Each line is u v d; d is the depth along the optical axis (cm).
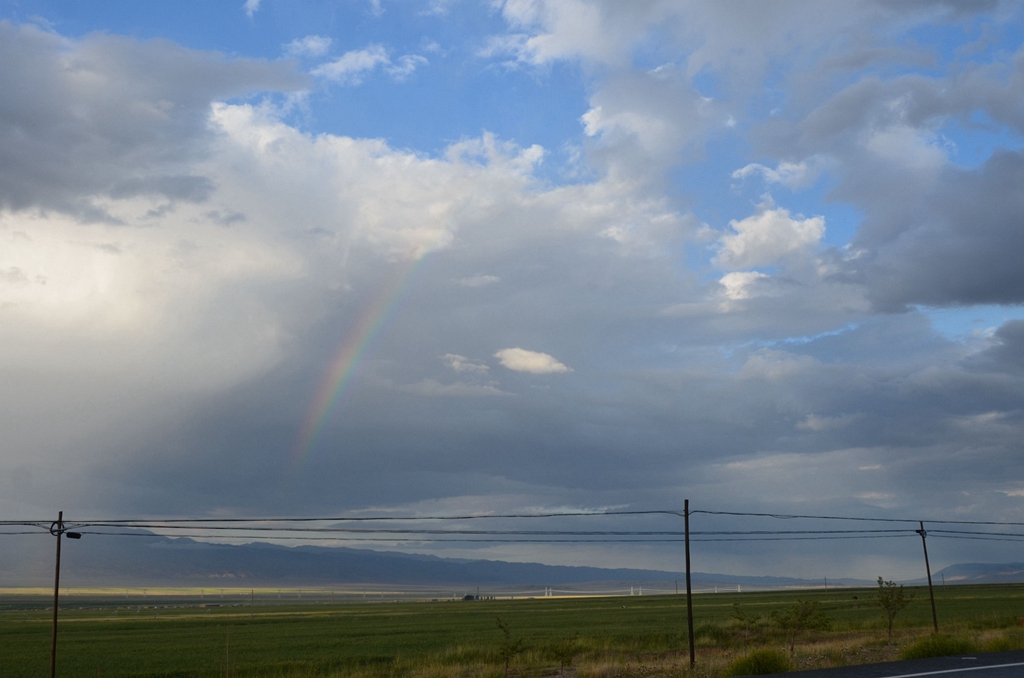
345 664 5525
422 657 5672
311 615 14925
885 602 5412
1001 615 8131
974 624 6900
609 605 17975
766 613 10731
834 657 4059
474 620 12000
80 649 7419
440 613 15338
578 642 6100
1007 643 3897
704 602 17800
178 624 11806
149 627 11069
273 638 8475
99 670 5575
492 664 4744
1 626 11362
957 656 3406
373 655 6256
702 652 5122
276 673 5006
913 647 3756
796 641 5947
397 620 12425
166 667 5722
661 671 3853
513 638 7481
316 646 7300
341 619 13038
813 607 4822
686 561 3744
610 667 4000
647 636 6656
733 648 5494
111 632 9975
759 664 3259
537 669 4528
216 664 5794
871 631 6638
